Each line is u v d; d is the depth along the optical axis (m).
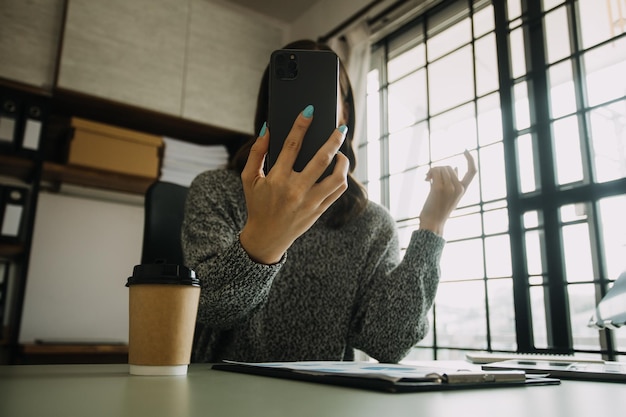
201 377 0.47
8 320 2.04
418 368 0.51
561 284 1.66
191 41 2.52
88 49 2.21
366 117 2.63
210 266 0.64
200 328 0.99
